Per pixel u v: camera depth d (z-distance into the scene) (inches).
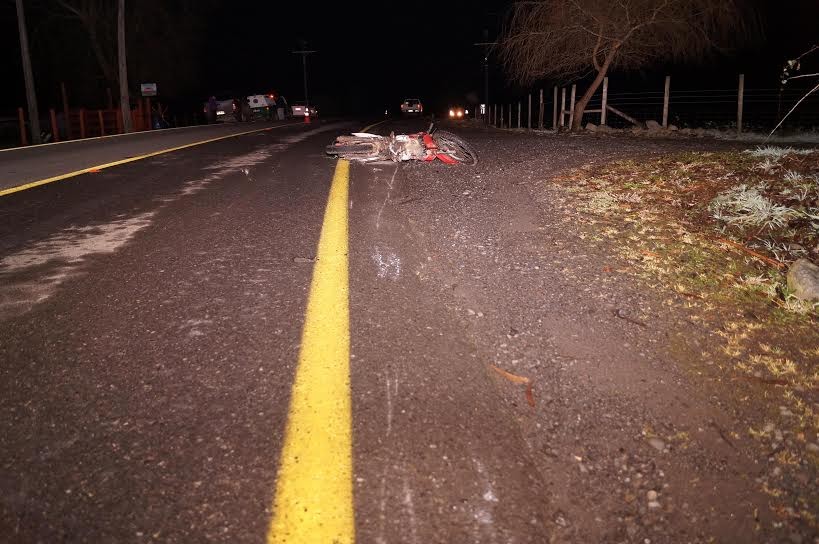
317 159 395.2
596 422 101.4
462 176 308.5
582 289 155.3
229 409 97.9
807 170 240.8
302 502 79.0
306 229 205.8
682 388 112.2
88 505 77.3
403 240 194.1
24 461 84.9
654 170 291.4
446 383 109.0
